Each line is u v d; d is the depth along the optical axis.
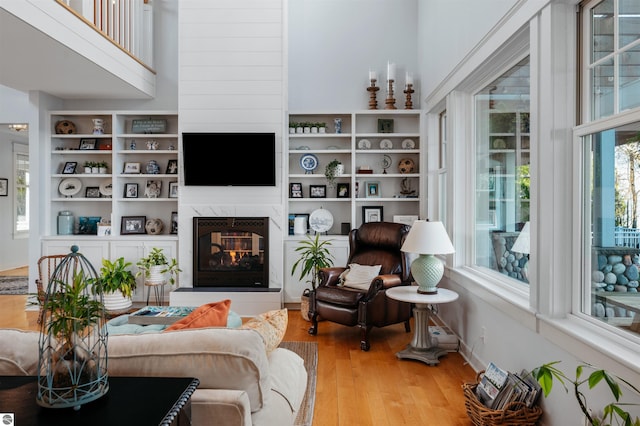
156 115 5.73
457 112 3.96
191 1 5.24
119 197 5.57
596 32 2.12
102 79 4.81
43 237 5.33
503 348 2.87
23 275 7.74
